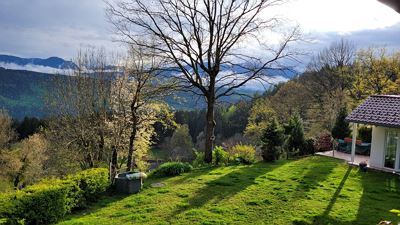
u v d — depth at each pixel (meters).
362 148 25.09
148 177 18.08
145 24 20.88
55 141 28.38
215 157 22.33
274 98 46.53
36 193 10.71
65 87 26.42
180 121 62.84
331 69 45.56
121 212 12.01
